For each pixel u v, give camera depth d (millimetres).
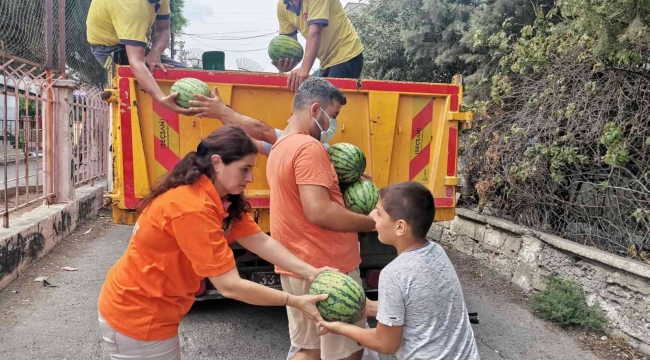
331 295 2518
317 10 4742
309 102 3074
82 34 11328
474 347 2363
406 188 2377
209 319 4906
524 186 6145
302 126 3102
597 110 5238
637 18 4020
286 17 5457
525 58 6145
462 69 9961
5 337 4309
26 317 4746
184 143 4316
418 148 4727
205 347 4309
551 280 5352
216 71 4254
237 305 5273
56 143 8008
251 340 4465
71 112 8203
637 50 4727
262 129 3666
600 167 5242
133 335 2336
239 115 3639
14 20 7188
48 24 7953
